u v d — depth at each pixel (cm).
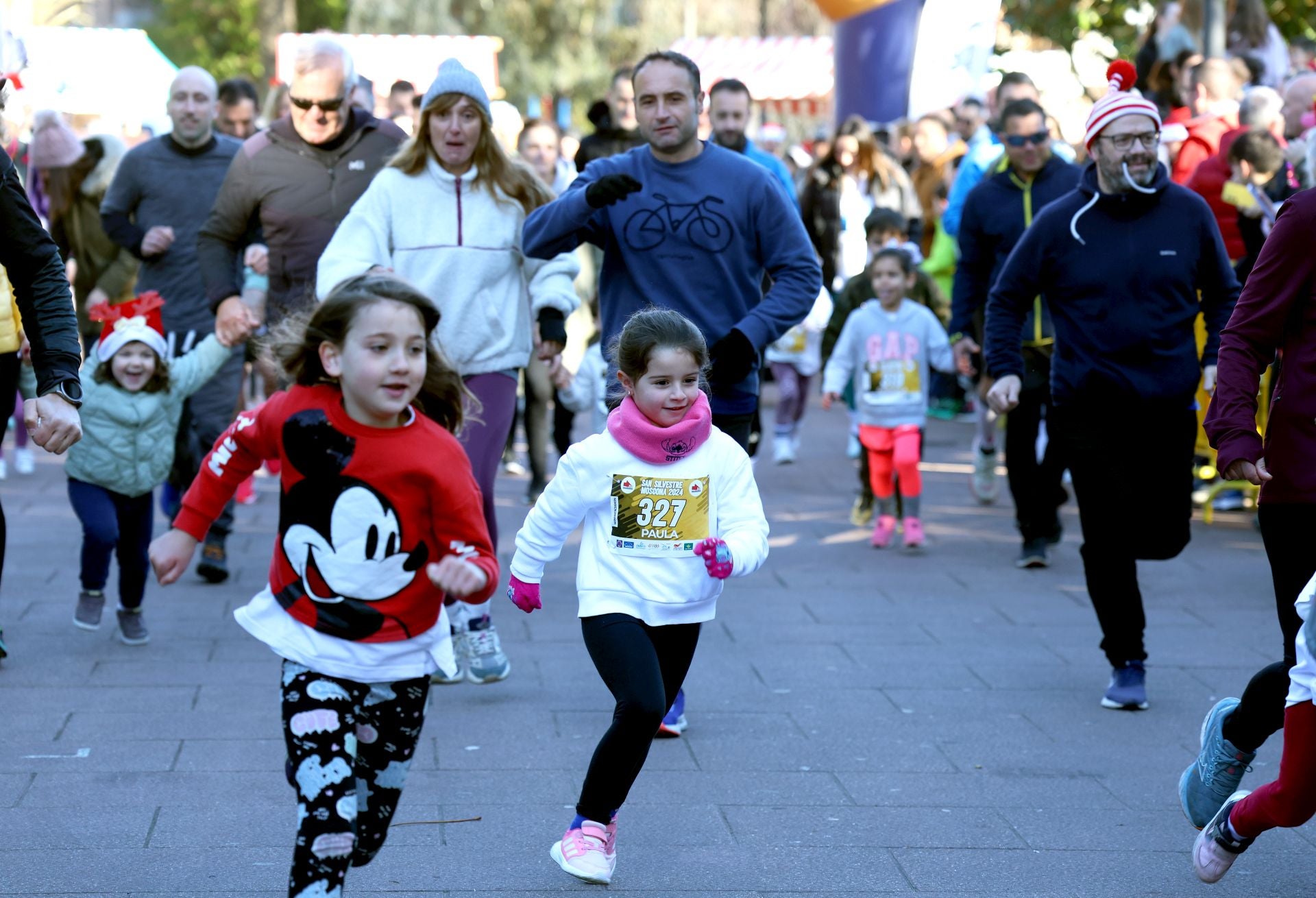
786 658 855
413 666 462
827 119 3700
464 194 780
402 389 447
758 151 1213
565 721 725
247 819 591
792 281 718
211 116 1095
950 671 834
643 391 554
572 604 980
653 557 559
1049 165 1088
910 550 1169
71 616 909
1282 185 1116
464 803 616
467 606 784
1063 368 768
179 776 638
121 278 1255
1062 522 1298
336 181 913
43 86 2356
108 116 2381
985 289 1117
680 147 727
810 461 1606
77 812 595
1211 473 1304
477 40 2778
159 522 1195
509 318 792
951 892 541
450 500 454
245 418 466
